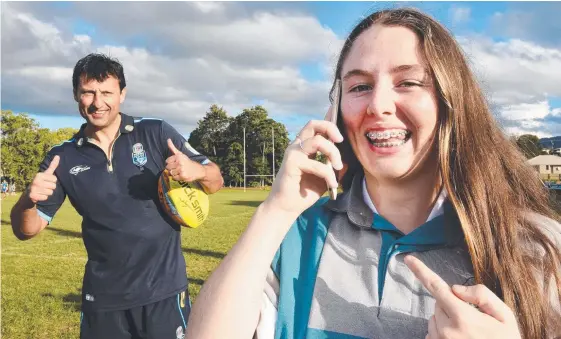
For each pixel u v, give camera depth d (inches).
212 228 633.6
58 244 509.4
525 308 44.8
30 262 400.8
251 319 46.8
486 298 39.6
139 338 147.3
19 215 147.3
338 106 52.2
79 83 142.9
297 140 49.4
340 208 53.9
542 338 44.8
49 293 296.7
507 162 55.4
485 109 53.8
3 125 2721.5
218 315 46.0
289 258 52.6
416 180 50.8
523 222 49.7
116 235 143.1
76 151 148.8
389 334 46.7
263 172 3361.2
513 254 46.8
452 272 47.8
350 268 50.3
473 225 47.3
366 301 48.4
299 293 50.9
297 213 49.2
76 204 147.4
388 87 48.4
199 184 149.7
